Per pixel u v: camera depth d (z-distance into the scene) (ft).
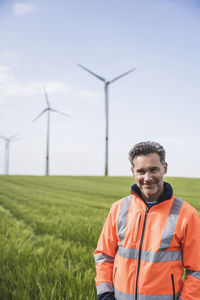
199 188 118.32
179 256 7.34
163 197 7.59
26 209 50.11
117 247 8.30
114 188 121.70
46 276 15.21
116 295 7.65
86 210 49.06
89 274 15.03
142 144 7.92
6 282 14.76
